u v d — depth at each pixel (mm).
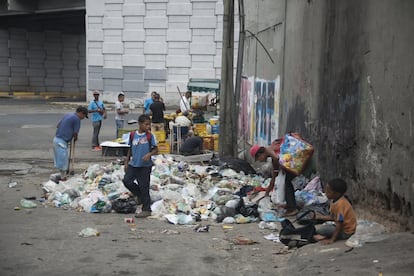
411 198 6355
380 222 7172
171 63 37625
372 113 7488
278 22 13047
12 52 50656
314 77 10219
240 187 10781
